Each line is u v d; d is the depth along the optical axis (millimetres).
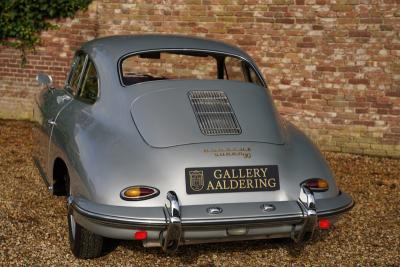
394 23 7629
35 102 6160
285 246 4730
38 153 5750
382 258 4547
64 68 9227
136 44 4863
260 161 3914
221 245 4695
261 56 8289
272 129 4199
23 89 9430
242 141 3992
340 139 8078
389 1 7605
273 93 8297
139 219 3568
